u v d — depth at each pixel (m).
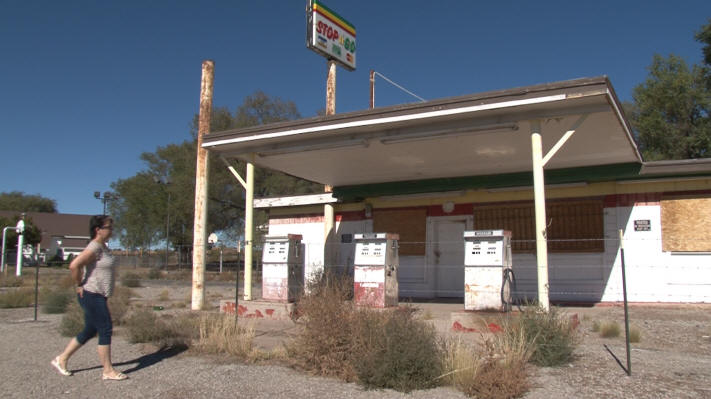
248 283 12.56
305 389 6.00
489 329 9.09
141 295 19.03
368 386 6.02
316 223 19.28
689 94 30.44
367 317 6.83
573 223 14.51
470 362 6.06
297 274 12.59
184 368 7.00
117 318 10.81
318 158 13.39
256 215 41.91
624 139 11.27
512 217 15.32
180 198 42.72
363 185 17.56
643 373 6.40
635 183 13.92
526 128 10.42
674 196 13.51
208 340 8.17
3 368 7.08
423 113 9.94
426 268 16.50
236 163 42.09
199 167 14.29
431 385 5.99
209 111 14.56
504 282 9.61
